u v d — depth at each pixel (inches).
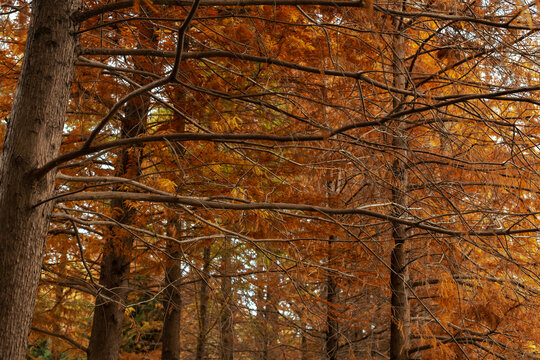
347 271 234.2
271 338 319.0
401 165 214.2
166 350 301.6
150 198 144.0
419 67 220.7
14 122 133.6
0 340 121.3
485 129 180.9
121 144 127.6
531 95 165.6
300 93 175.6
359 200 240.2
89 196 138.3
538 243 195.2
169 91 184.7
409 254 266.5
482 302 213.0
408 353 247.9
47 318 282.4
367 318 296.0
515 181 179.8
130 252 249.3
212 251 279.0
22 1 171.3
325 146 193.0
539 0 75.5
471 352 235.5
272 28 165.3
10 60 194.1
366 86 187.9
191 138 131.3
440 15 131.6
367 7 118.1
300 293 176.9
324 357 308.0
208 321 220.7
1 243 126.0
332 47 169.2
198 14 161.3
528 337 227.5
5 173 130.3
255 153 205.2
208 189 201.8
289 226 217.0
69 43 139.2
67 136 214.2
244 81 185.2
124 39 184.5
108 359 257.4
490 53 152.2
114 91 204.1
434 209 190.4
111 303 260.8
